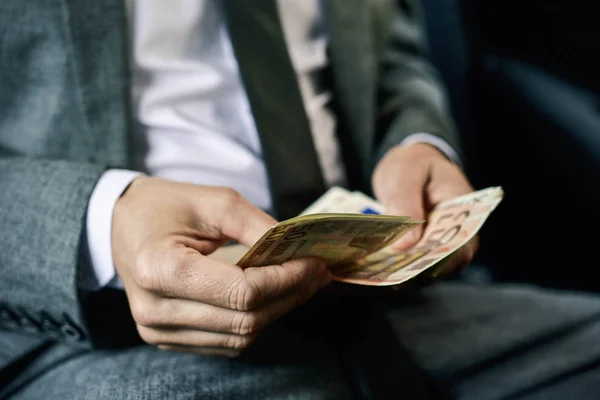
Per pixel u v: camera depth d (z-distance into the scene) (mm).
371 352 933
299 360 914
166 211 833
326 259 847
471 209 948
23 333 972
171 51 1043
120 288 941
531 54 1861
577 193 1694
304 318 1005
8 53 985
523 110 1816
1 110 1025
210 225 849
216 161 1079
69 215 860
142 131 1049
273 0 1041
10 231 880
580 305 1182
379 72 1319
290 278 771
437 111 1312
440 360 1029
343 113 1229
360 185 1277
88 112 974
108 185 879
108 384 822
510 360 1028
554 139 1746
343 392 890
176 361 880
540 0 1790
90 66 970
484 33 1838
